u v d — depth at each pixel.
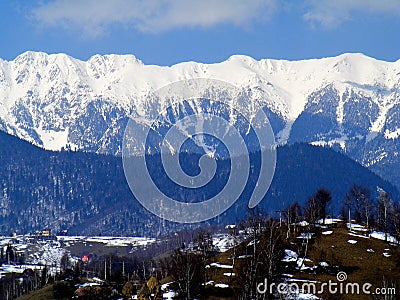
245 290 150.75
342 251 192.75
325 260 186.62
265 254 173.00
